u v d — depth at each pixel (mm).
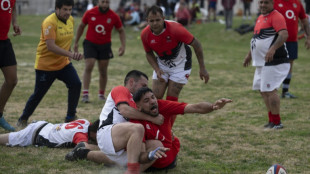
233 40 77062
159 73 21828
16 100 32188
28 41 65938
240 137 23344
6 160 18406
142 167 16922
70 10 23875
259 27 24438
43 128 20750
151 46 21516
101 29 32125
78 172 17094
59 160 18562
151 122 17250
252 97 34906
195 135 23656
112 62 54938
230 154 20359
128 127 16219
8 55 22891
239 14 107500
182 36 20812
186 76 21828
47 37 23312
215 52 66688
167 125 17656
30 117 26906
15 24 25031
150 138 17250
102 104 31969
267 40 23969
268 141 22562
